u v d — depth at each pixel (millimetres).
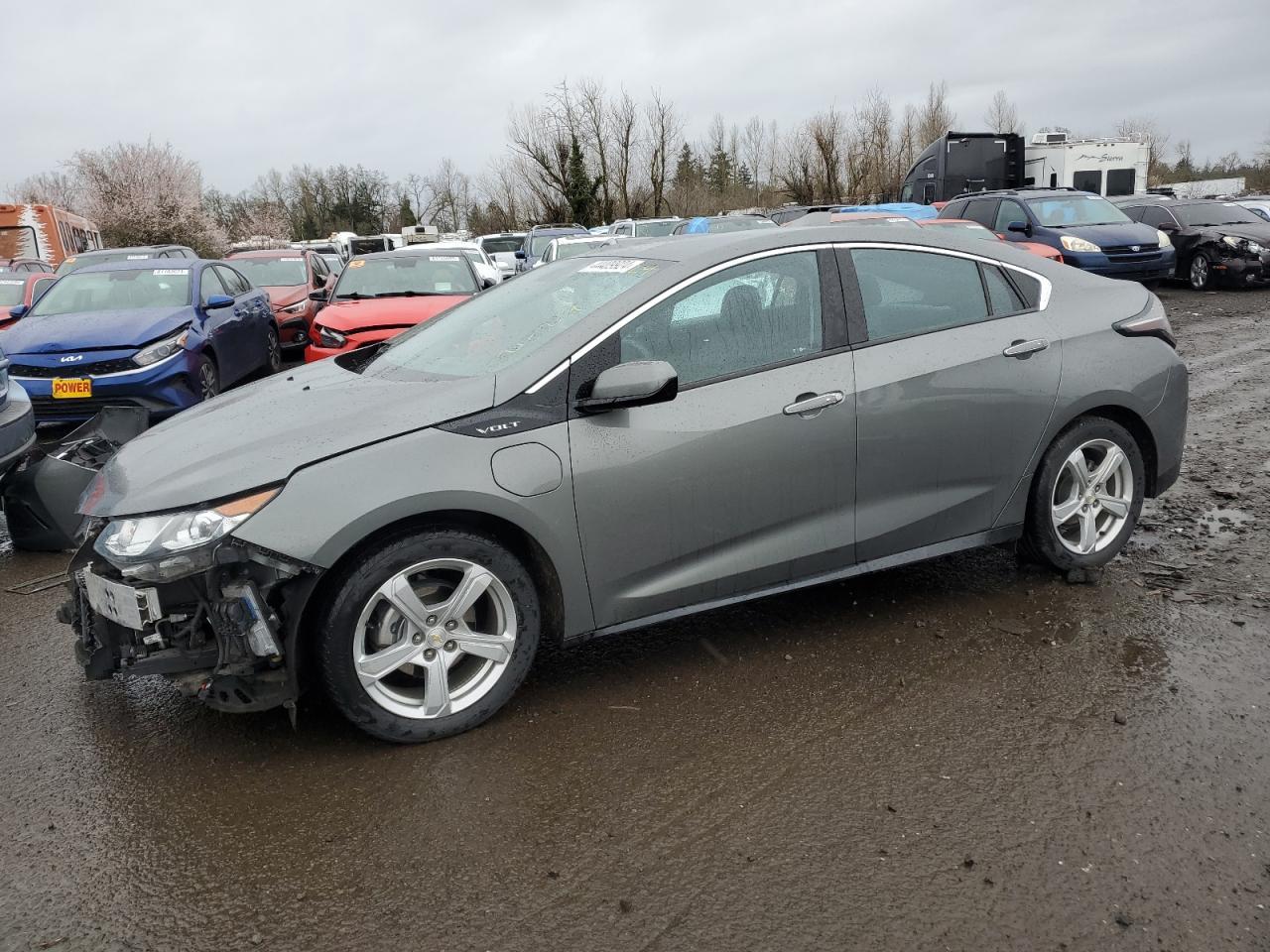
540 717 3406
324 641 3041
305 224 69750
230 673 2996
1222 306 14547
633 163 44906
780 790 2914
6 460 5297
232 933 2420
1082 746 3064
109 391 8320
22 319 9555
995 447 3965
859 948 2279
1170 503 5500
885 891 2467
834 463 3656
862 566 3865
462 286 10406
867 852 2617
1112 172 25484
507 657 3311
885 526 3824
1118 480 4324
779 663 3725
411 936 2381
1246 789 2801
